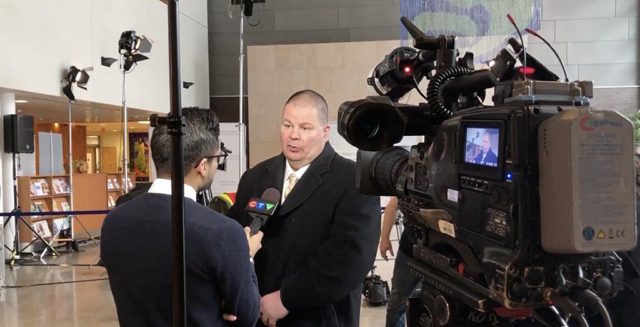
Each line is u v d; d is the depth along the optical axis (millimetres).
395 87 1314
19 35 6285
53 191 7711
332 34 10367
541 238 782
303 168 1669
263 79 10266
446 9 9258
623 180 768
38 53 6574
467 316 1025
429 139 1109
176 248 923
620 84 9688
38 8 6566
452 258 991
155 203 1260
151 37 9000
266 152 10250
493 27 9133
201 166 1313
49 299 4969
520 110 790
